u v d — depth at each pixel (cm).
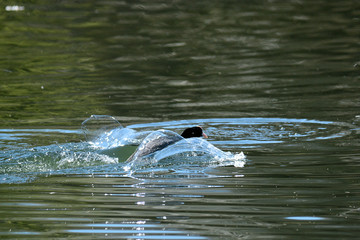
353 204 2767
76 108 5247
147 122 4753
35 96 5734
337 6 10106
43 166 3606
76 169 3544
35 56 7450
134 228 2519
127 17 9606
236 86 5916
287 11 9850
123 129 4409
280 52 7350
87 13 9912
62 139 4250
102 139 4219
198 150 3791
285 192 2972
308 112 4909
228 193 2973
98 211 2745
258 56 7200
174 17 9619
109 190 3077
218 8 10269
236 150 3909
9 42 8150
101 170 3506
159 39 8244
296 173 3316
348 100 5241
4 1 10700
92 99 5572
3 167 3578
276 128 4484
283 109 5034
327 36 8106
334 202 2805
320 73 6312
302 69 6506
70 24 9138
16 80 6384
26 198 2969
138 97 5609
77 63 7106
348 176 3222
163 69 6750
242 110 5050
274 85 5900
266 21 9188
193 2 10831
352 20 9012
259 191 3002
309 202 2812
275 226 2514
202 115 4925
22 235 2464
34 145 4091
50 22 9244
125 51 7631
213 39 8150
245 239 2366
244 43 7900
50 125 4675
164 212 2709
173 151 3766
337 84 5838
